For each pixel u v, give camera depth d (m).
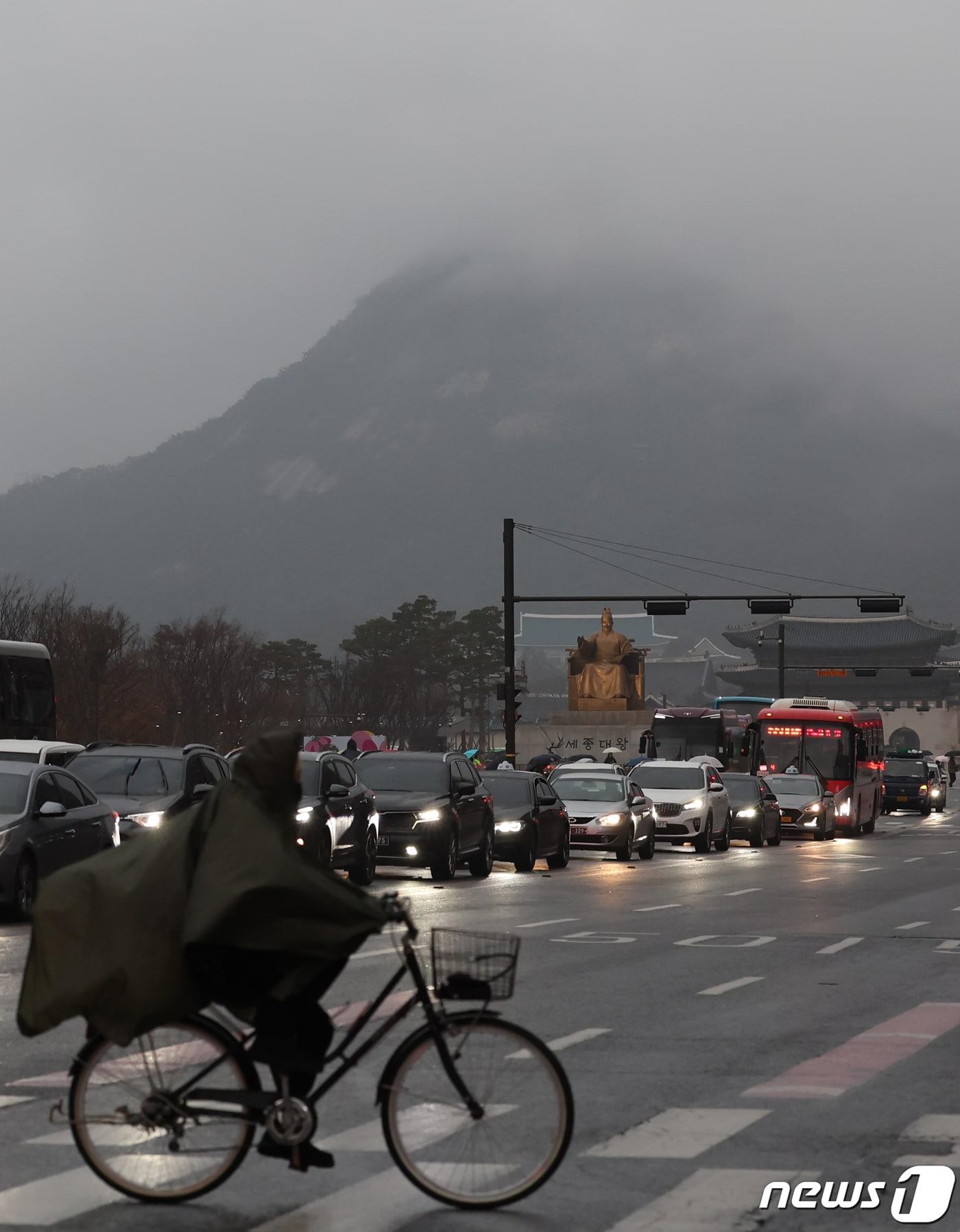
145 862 9.26
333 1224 9.25
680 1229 9.24
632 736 147.00
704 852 55.03
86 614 117.56
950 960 22.78
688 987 19.62
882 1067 14.18
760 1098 12.80
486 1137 9.56
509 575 64.62
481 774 44.34
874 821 82.19
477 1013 9.62
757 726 75.56
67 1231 9.08
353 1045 14.47
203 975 9.12
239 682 140.12
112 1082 9.63
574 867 46.06
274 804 9.37
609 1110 12.34
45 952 9.18
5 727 47.94
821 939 25.70
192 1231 9.09
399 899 9.62
